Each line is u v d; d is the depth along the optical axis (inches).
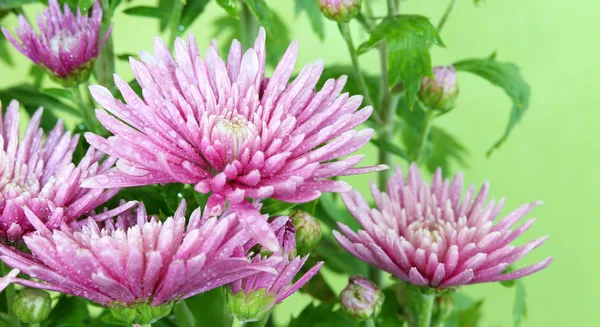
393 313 20.0
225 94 14.9
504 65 20.6
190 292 14.3
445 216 17.1
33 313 16.1
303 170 14.0
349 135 14.1
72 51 17.4
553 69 37.1
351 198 17.0
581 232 37.4
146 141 14.3
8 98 20.1
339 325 18.7
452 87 19.0
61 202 15.0
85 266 13.7
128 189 17.6
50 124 20.7
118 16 33.5
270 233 14.0
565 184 37.4
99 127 18.0
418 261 16.2
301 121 14.7
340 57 33.7
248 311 14.8
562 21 36.8
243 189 14.0
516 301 19.8
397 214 17.1
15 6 19.0
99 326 18.1
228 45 25.3
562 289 37.1
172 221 14.0
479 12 36.2
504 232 16.6
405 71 18.4
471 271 15.9
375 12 26.3
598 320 37.4
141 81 14.7
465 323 21.6
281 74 15.0
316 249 20.4
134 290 14.0
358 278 17.6
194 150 14.5
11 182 15.6
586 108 37.2
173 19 19.2
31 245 13.8
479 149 36.8
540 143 37.2
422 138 19.5
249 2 18.6
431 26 18.6
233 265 13.8
